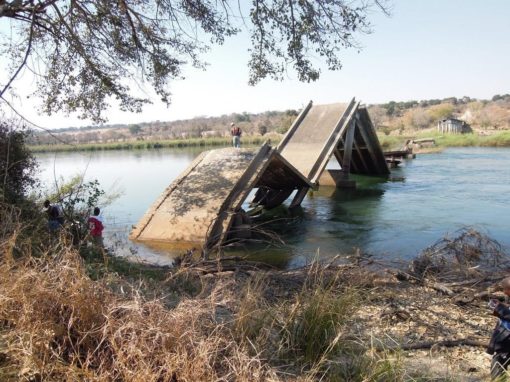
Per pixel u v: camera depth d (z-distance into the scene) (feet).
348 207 58.59
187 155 185.57
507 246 37.32
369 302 23.52
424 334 19.92
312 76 37.09
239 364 13.56
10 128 34.86
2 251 16.83
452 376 15.66
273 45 37.42
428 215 51.37
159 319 14.12
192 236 39.96
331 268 28.37
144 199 67.97
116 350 12.74
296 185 59.00
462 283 26.35
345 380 14.61
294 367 15.25
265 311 17.58
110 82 41.06
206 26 39.22
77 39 36.50
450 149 155.22
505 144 165.07
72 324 13.83
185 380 12.35
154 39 40.32
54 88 42.11
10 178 33.40
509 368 14.66
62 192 41.37
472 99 476.54
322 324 16.76
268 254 37.83
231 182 44.21
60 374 12.51
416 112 345.92
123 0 35.83
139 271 26.30
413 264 29.45
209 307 16.38
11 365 12.53
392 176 87.20
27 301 13.80
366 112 76.89
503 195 62.44
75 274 15.51
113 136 386.73
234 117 435.53
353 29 34.50
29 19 34.22
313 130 71.05
